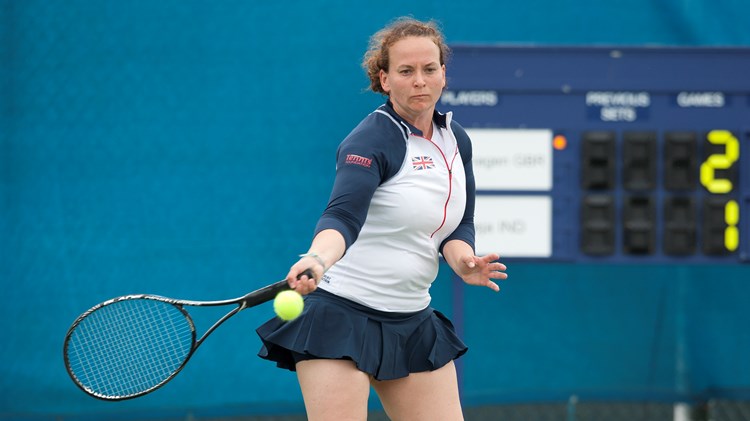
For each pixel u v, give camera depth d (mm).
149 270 20250
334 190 9820
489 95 18094
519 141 18141
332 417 10125
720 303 20984
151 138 20312
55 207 20094
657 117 18297
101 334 13477
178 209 20328
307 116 20516
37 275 20031
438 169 10258
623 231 18203
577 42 20812
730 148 18312
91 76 20219
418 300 10641
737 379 20984
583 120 18203
